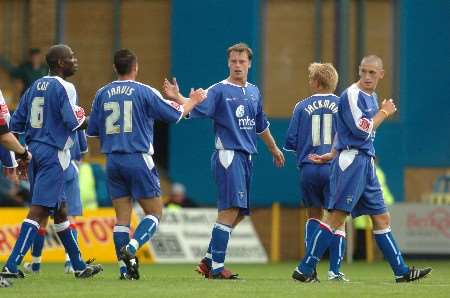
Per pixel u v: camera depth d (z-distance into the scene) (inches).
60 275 1870.1
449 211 2829.7
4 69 3006.9
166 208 2783.0
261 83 2967.5
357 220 2851.9
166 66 2982.3
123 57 1641.2
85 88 3006.9
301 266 1640.0
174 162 2923.2
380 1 2989.7
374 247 2888.8
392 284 1610.5
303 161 1776.6
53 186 1619.1
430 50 2984.7
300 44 2987.2
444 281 1760.6
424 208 2829.7
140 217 2696.9
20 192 2837.1
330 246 1747.0
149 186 1631.4
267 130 1800.0
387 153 2965.1
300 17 2989.7
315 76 1782.7
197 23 2920.8
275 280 1712.6
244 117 1721.2
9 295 1371.8
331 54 2997.0
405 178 2970.0
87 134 1663.4
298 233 2950.3
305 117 1776.6
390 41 2994.6
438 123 2979.8
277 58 2979.8
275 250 2925.7
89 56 3009.4
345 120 1600.6
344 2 2982.3
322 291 1454.2
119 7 2999.5
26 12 3021.7
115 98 1627.7
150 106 1628.9
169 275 1982.0
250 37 2923.2
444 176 2979.8
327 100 1772.9
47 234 2613.2
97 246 2677.2
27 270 1984.5
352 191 1600.6
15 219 2650.1
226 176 1711.4
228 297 1358.3
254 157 2930.6
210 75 2918.3
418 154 2974.9
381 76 1612.9
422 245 2824.8
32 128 1627.7
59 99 1615.4
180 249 2731.3
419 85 2984.7
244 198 1726.1
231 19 2920.8
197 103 1673.2
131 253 1604.3
